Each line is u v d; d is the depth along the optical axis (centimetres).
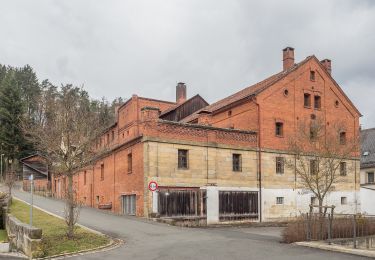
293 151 3219
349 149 3303
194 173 3005
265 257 1411
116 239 1839
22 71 9506
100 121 2852
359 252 1455
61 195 4750
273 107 3522
